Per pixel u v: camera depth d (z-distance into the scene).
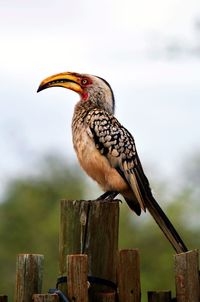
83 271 8.12
